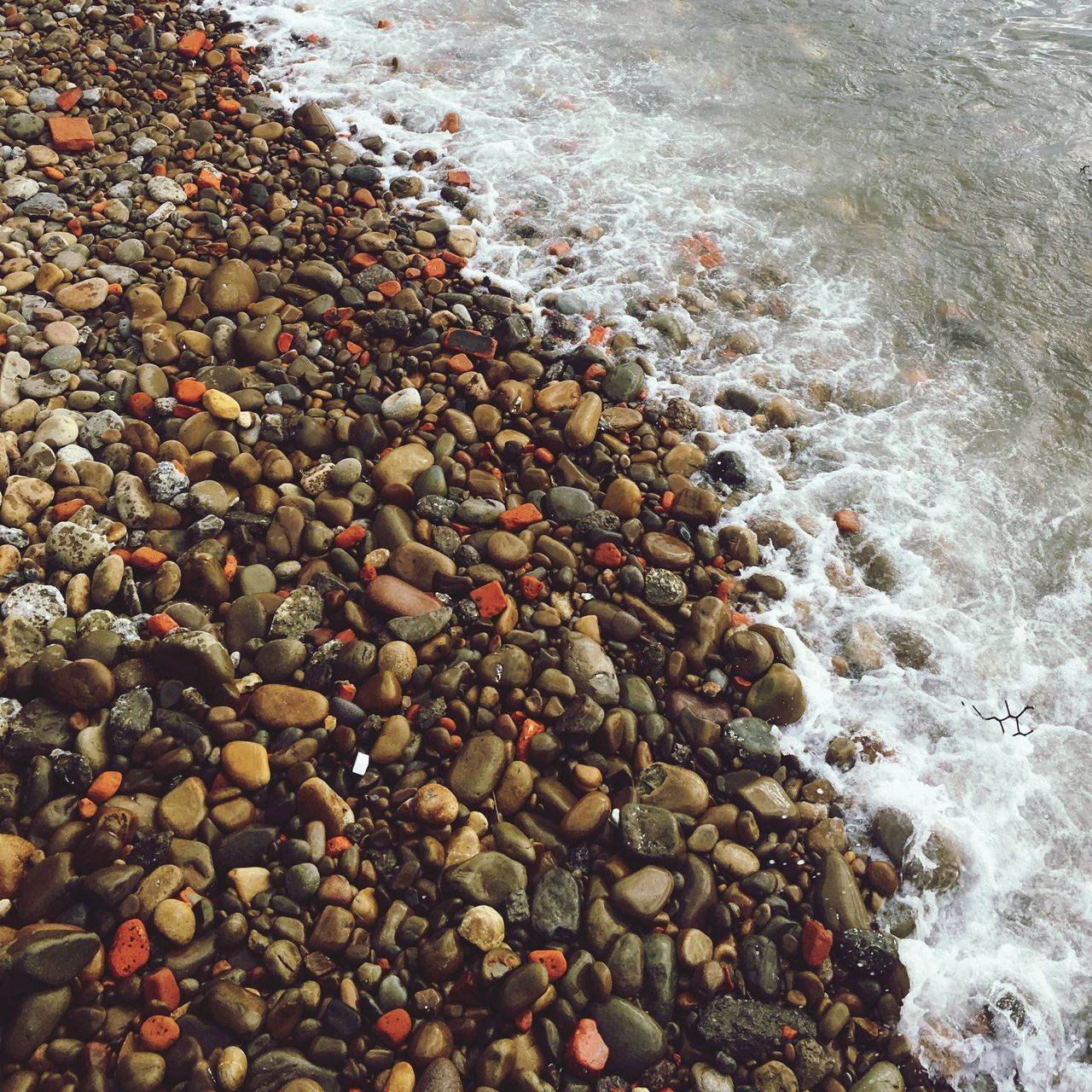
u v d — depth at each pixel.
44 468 2.06
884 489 2.21
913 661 2.01
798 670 1.99
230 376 2.24
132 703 1.82
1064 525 2.16
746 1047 1.63
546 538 2.05
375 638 1.93
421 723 1.84
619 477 2.15
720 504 2.16
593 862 1.76
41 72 2.86
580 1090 1.60
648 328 2.42
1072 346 2.42
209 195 2.59
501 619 1.95
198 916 1.67
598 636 1.97
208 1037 1.59
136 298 2.34
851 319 2.47
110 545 2.00
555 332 2.40
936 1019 1.69
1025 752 1.91
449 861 1.73
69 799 1.74
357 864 1.72
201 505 2.05
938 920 1.77
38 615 1.90
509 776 1.80
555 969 1.65
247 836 1.73
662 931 1.71
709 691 1.92
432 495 2.09
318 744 1.81
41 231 2.48
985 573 2.10
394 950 1.66
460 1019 1.63
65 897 1.65
